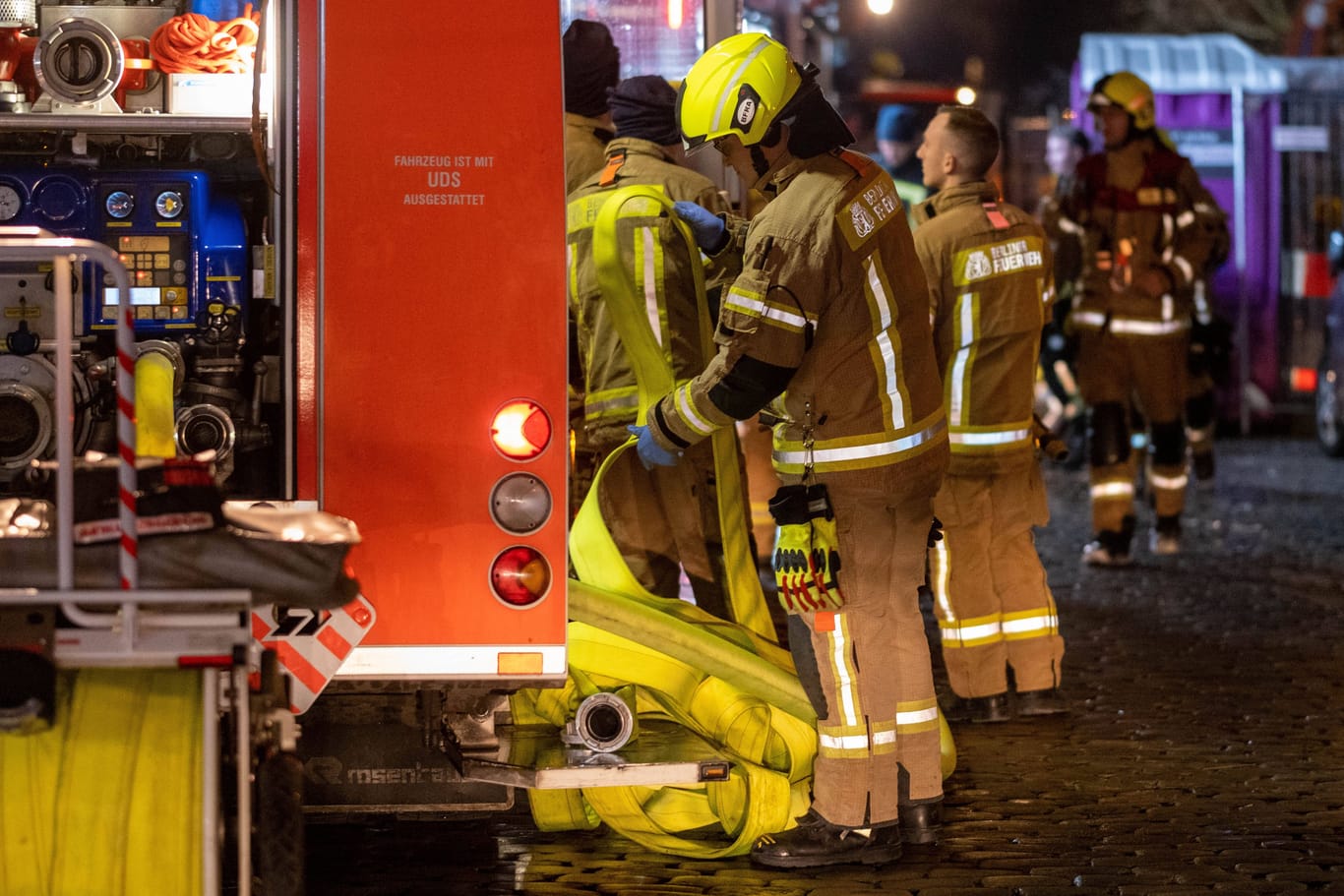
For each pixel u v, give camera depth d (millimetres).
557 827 10758
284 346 9062
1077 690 15023
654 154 11875
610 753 9734
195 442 9344
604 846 10602
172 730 7434
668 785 10078
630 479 11523
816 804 10219
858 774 10133
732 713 10258
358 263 9070
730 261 11242
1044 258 14117
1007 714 14008
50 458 9539
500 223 9109
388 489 9086
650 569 11523
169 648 7234
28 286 9508
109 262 7129
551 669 9188
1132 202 20469
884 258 9938
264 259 9242
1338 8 45062
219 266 9641
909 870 10164
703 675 10352
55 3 10328
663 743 10180
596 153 13055
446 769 9500
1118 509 21250
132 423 7176
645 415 10383
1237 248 37375
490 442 9117
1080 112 35438
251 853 7895
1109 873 10109
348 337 9070
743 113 9828
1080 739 13375
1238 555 22375
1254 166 37031
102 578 7340
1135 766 12547
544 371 9133
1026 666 14109
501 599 9133
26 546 7324
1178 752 12938
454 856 10336
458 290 9094
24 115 9297
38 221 9586
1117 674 15648
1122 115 20406
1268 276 37406
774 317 9594
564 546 9180
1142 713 14172
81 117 9312
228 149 9945
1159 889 9828
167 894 7422
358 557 9086
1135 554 22562
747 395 9633
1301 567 21344
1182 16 57656
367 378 9078
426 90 9078
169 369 9422
